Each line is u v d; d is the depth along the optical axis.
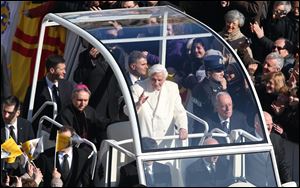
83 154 36.50
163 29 37.38
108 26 37.78
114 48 36.31
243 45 44.22
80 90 38.31
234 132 35.25
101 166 36.03
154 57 36.34
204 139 34.94
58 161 36.38
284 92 41.25
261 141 35.12
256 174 34.78
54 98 41.09
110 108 41.22
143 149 34.06
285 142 40.47
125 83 35.16
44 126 39.84
